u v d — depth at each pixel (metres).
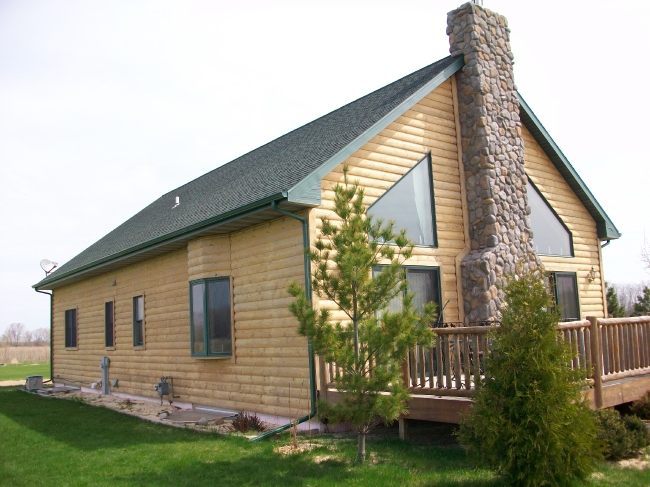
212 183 16.73
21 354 47.50
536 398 5.91
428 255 11.20
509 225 12.00
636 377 8.85
